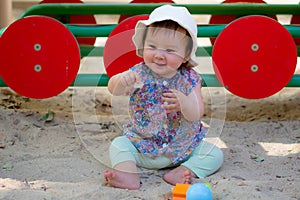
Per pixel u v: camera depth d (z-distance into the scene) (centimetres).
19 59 275
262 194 201
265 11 296
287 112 314
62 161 237
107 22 509
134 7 291
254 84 278
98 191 206
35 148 252
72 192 206
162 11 222
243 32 273
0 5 367
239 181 215
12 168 229
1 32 297
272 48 274
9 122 277
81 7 292
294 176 225
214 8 293
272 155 249
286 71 277
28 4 565
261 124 288
